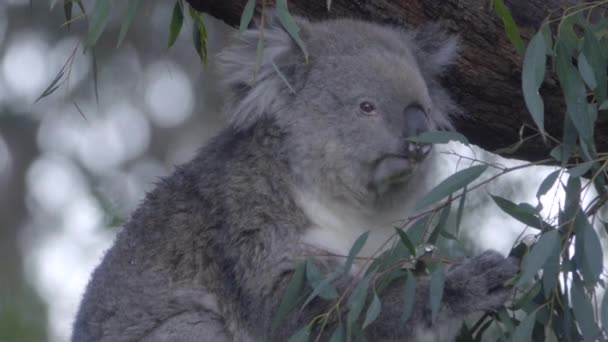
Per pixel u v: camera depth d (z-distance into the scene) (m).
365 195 8.07
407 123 7.77
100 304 8.80
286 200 7.98
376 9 8.68
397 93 7.85
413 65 8.16
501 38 8.22
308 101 8.06
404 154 7.75
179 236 8.52
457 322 7.30
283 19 7.09
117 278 8.75
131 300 8.60
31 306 15.34
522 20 8.14
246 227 7.93
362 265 7.82
